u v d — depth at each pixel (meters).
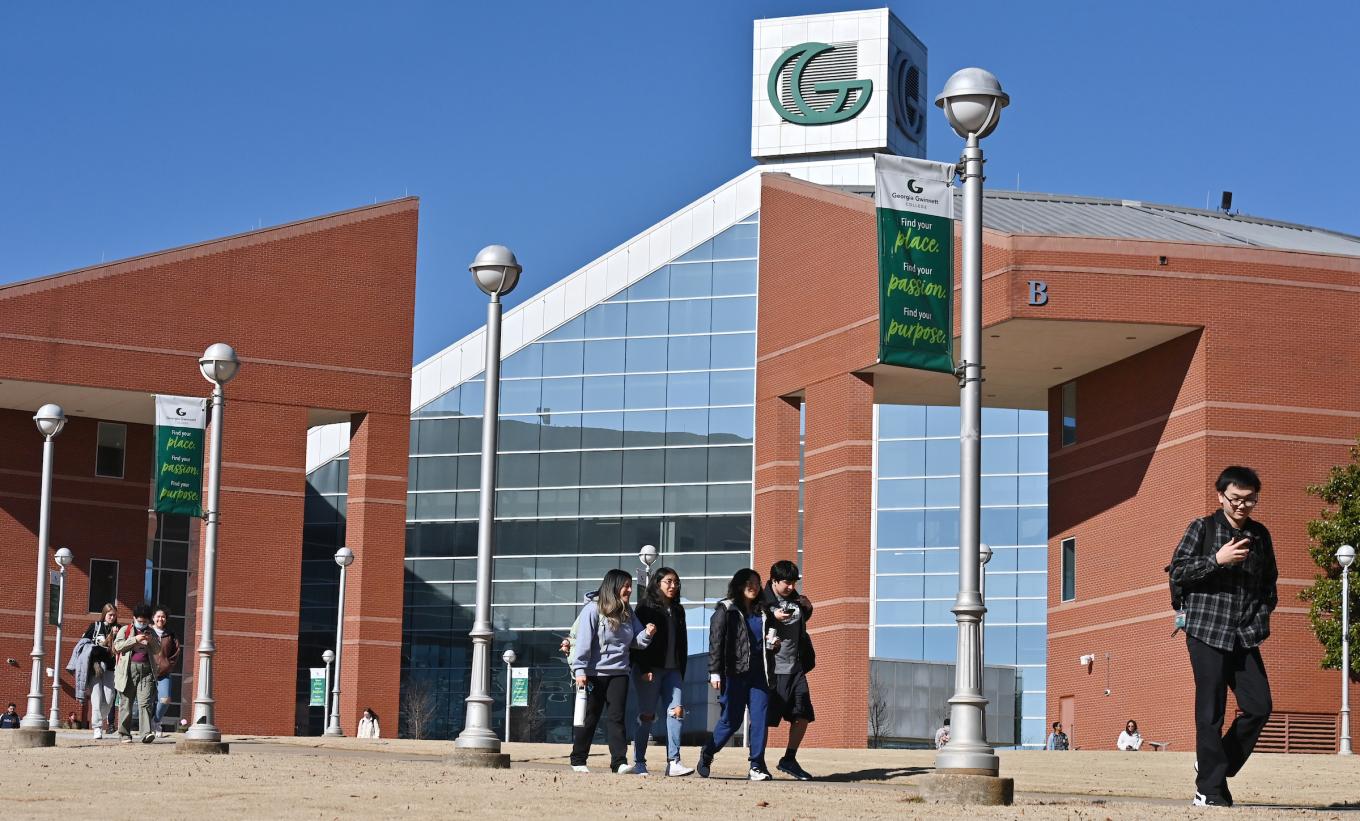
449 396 72.50
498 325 21.92
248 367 52.62
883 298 19.92
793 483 53.28
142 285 51.81
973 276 15.95
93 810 12.61
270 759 20.69
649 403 70.19
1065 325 45.38
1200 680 12.98
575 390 71.12
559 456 70.81
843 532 50.09
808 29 89.69
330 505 72.25
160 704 28.61
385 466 53.84
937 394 54.47
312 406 53.22
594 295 71.62
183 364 52.00
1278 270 45.72
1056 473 52.31
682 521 69.00
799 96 89.12
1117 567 48.62
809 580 51.50
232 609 51.84
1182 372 46.16
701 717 64.75
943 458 74.00
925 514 73.75
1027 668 71.56
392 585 53.34
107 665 29.95
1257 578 12.90
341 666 52.53
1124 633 48.00
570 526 70.19
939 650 72.62
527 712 68.75
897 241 19.97
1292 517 44.94
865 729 49.25
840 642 49.66
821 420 51.66
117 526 57.47
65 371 50.69
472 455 71.88
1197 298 45.28
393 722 52.75
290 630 52.38
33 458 56.16
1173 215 57.38
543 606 69.88
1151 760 26.66
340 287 53.97
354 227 54.31
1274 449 45.16
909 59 91.00
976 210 16.14
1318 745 44.16
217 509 24.95
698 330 70.25
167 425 43.16
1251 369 45.31
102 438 57.62
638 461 69.94
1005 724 70.75
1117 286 45.03
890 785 18.06
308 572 71.62
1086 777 21.81
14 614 55.06
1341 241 58.69
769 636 18.22
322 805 13.20
